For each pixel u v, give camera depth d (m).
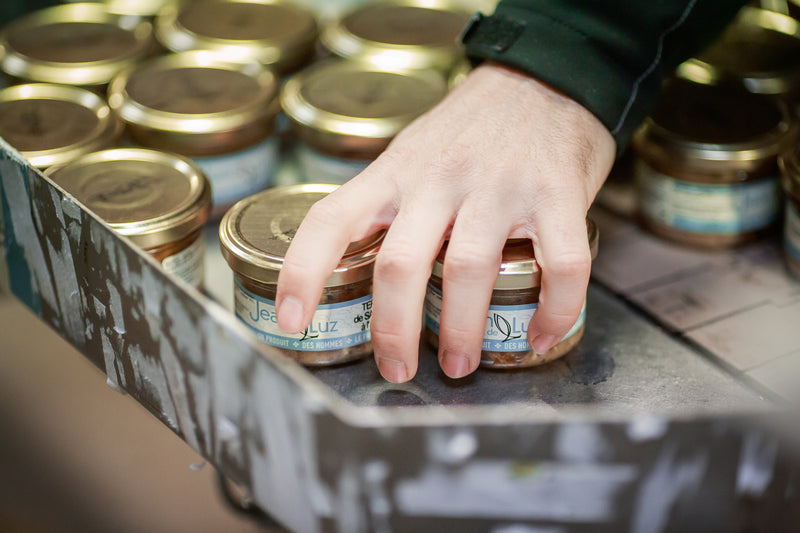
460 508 0.57
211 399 0.63
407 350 0.73
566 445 0.54
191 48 1.27
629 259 1.02
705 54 1.15
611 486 0.56
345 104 1.10
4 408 1.38
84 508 1.24
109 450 1.32
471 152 0.78
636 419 0.53
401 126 1.05
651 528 0.58
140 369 0.71
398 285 0.71
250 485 0.65
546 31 0.86
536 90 0.85
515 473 0.55
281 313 0.72
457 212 0.76
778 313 0.92
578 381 0.83
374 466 0.55
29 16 1.36
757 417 0.53
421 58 1.23
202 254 0.95
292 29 1.31
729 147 0.97
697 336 0.89
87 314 0.75
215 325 0.58
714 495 0.56
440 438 0.54
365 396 0.81
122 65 1.23
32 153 0.97
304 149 1.10
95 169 0.95
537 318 0.76
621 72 0.85
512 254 0.79
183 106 1.08
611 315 0.92
